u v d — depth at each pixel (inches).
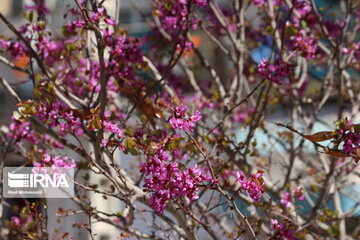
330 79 386.3
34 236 283.9
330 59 387.2
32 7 354.3
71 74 322.3
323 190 329.1
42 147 339.0
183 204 272.5
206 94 422.6
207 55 496.7
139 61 275.6
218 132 355.9
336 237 340.2
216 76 374.3
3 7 617.0
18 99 284.8
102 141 241.1
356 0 370.6
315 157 419.2
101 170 244.2
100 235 376.8
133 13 571.5
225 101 358.6
